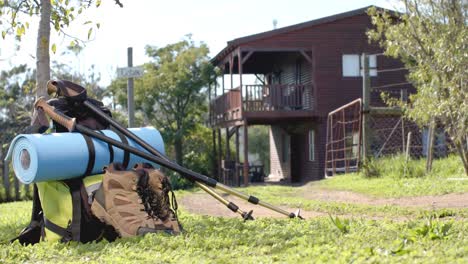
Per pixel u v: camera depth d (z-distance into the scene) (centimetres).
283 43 2533
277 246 498
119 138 663
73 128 637
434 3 1545
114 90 3120
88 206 618
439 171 1670
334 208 1066
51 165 601
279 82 3158
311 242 509
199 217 833
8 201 1884
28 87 1491
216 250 511
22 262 520
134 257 499
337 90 2567
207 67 2961
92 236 622
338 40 2572
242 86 2467
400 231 550
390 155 2031
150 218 595
